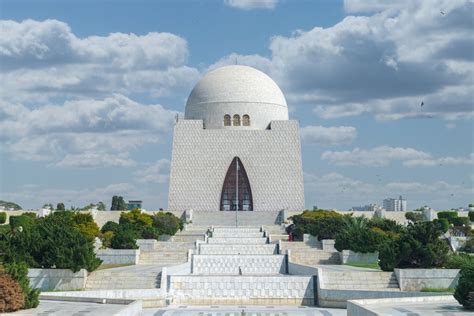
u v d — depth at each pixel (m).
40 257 49.66
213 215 100.94
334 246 67.12
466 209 108.12
